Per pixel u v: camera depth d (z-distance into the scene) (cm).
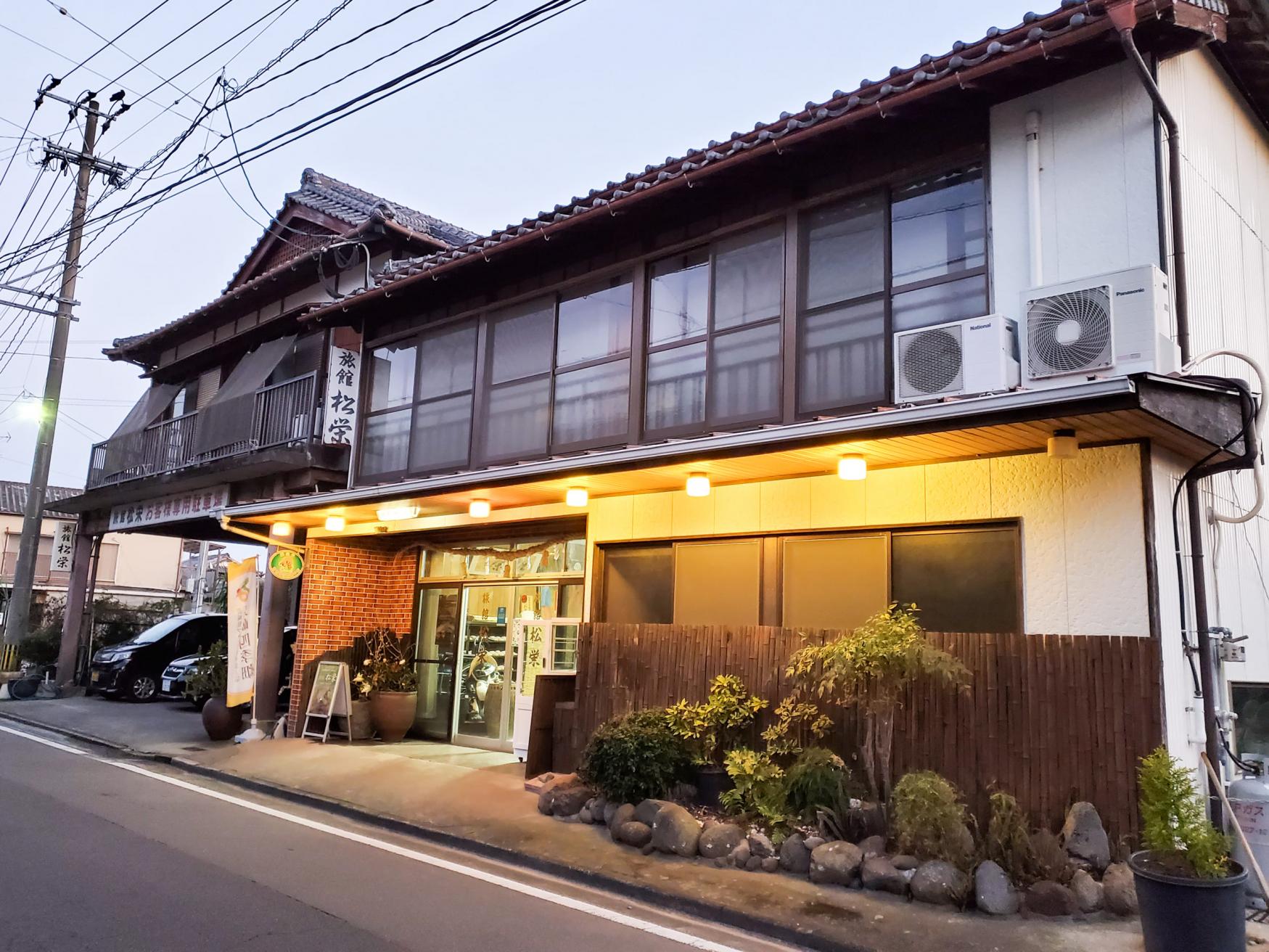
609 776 778
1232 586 756
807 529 838
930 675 669
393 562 1400
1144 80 673
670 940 536
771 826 685
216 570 4038
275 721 1314
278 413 1440
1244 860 602
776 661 779
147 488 1664
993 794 630
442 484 964
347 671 1270
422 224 1622
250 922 538
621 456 804
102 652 1939
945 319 793
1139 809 591
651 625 873
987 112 792
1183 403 625
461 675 1275
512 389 1160
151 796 919
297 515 1206
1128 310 606
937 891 572
